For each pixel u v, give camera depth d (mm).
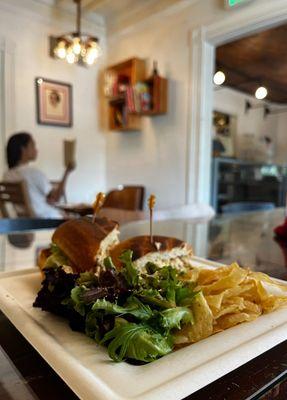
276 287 480
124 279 384
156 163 3109
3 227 1394
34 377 328
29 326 391
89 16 3326
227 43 2732
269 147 5543
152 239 562
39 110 3191
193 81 2660
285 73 3650
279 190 4457
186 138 2779
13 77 2986
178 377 285
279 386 313
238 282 427
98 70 3621
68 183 3471
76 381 283
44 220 1505
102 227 572
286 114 5773
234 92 4773
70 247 540
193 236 1130
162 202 3047
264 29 2254
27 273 614
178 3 2713
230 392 300
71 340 356
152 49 3025
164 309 350
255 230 1278
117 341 313
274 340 361
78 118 3512
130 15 3197
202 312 359
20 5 2924
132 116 3191
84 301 351
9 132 2988
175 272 419
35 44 3102
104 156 3787
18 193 2244
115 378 283
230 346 343
